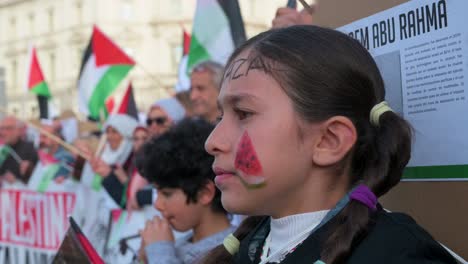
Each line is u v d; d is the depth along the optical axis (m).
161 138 1.68
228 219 1.68
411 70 1.11
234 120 0.88
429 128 1.08
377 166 0.85
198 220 1.63
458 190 1.03
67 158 4.09
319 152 0.84
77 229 1.27
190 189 1.60
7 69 21.25
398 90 1.14
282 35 0.89
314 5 1.38
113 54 3.88
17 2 21.12
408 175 1.12
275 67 0.84
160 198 1.65
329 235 0.82
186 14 18.31
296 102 0.83
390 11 1.15
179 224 1.63
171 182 1.61
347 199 0.84
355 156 0.88
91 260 1.23
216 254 1.04
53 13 20.64
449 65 1.04
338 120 0.84
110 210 3.21
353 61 0.87
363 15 1.23
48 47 20.52
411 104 1.11
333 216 0.83
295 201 0.87
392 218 0.84
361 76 0.86
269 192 0.84
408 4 1.11
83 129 4.64
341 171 0.88
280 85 0.83
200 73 2.65
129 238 2.99
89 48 4.00
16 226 4.36
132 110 3.82
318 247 0.82
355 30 1.25
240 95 0.85
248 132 0.84
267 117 0.83
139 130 3.29
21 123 4.68
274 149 0.83
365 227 0.80
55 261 1.26
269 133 0.83
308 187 0.86
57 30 20.44
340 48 0.87
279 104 0.83
